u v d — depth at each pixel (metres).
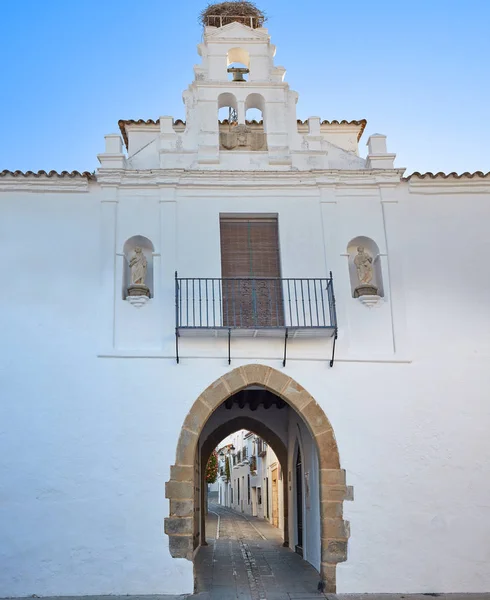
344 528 9.70
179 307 10.35
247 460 35.31
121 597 9.16
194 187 11.09
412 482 9.97
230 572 11.70
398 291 10.80
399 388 10.36
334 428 10.11
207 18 12.99
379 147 11.56
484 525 9.88
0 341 10.15
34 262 10.55
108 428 9.88
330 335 10.40
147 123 13.47
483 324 10.77
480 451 10.18
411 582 9.58
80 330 10.27
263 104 11.98
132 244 10.98
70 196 10.92
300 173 11.23
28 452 9.72
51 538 9.42
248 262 11.09
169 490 9.66
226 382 10.18
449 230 11.19
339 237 11.02
